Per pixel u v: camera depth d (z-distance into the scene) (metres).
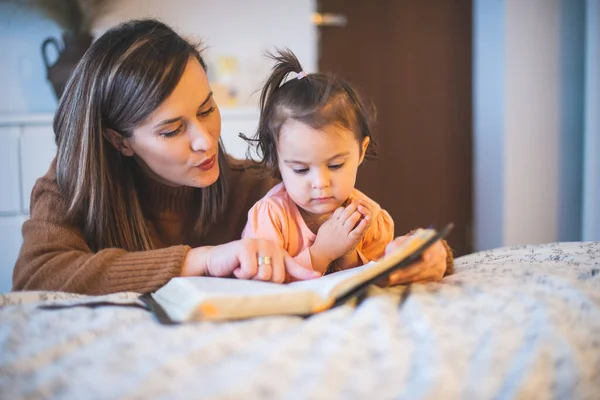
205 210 1.31
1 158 2.40
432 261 0.93
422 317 0.75
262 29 3.11
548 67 3.27
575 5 3.24
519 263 1.07
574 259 1.07
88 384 0.64
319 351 0.69
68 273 1.02
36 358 0.69
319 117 1.02
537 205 3.34
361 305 0.81
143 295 0.95
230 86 2.91
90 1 2.83
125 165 1.22
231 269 0.97
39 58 2.84
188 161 1.14
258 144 1.16
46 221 1.13
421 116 3.42
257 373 0.64
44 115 2.43
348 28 3.26
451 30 3.41
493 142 3.35
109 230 1.18
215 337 0.72
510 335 0.73
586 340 0.76
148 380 0.63
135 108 1.09
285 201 1.13
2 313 0.82
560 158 3.33
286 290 0.82
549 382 0.70
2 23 2.80
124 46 1.12
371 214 1.07
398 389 0.65
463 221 3.54
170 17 2.97
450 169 3.49
